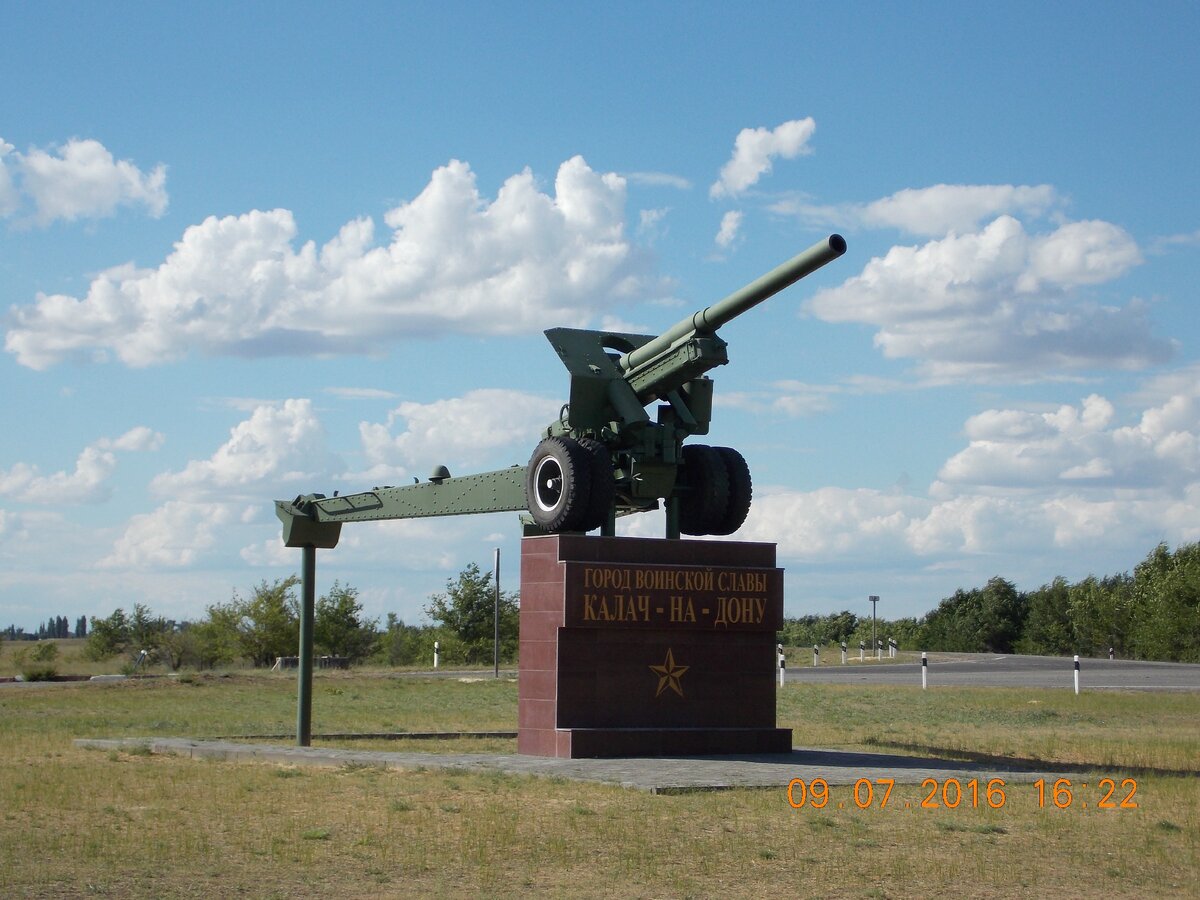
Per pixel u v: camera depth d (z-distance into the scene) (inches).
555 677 651.5
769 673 697.0
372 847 427.2
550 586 658.8
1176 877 410.0
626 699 661.9
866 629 3491.6
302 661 782.5
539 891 375.6
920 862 418.6
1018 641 3383.4
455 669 1974.7
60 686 1363.2
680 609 672.4
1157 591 2842.0
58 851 421.1
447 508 749.3
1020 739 819.4
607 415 685.9
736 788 532.1
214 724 932.6
